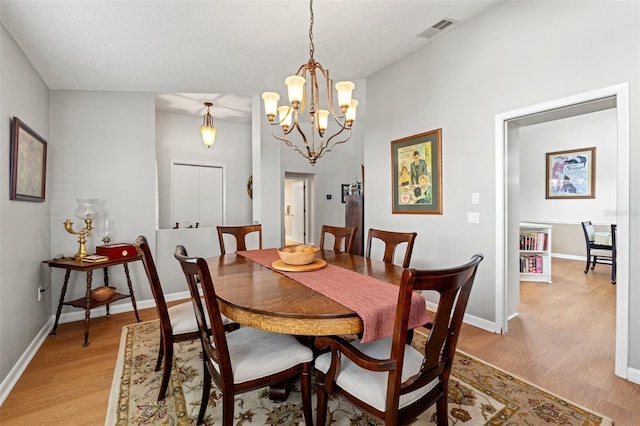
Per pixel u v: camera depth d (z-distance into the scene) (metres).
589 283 4.30
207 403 1.58
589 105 2.14
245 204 5.74
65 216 3.10
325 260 2.31
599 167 5.84
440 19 2.62
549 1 2.24
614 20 1.94
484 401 1.74
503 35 2.50
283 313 1.27
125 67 2.84
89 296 2.62
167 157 5.04
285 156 6.71
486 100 2.63
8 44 2.13
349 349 1.23
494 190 2.60
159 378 2.02
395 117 3.48
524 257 4.49
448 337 1.35
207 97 4.30
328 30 2.56
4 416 1.69
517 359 2.20
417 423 1.57
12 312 2.12
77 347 2.51
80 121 3.20
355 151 7.60
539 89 2.30
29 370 2.16
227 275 1.87
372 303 1.36
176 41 2.50
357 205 4.82
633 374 1.91
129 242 3.41
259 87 3.64
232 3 2.10
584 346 2.39
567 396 1.78
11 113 2.16
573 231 6.16
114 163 3.34
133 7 2.04
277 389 1.78
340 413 1.68
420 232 3.25
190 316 1.93
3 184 2.02
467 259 2.82
